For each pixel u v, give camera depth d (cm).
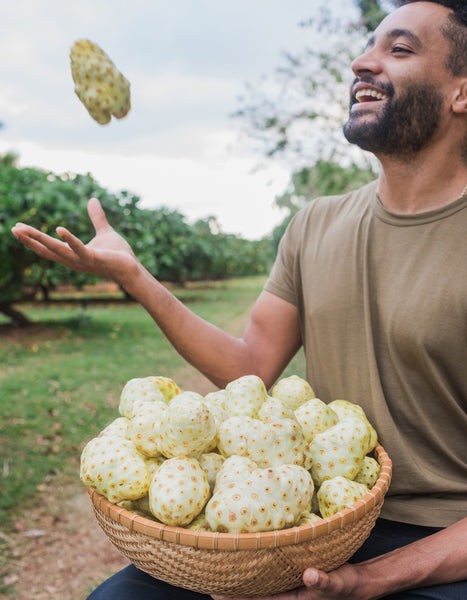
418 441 168
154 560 118
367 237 175
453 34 153
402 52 157
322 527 115
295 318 204
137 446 142
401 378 165
